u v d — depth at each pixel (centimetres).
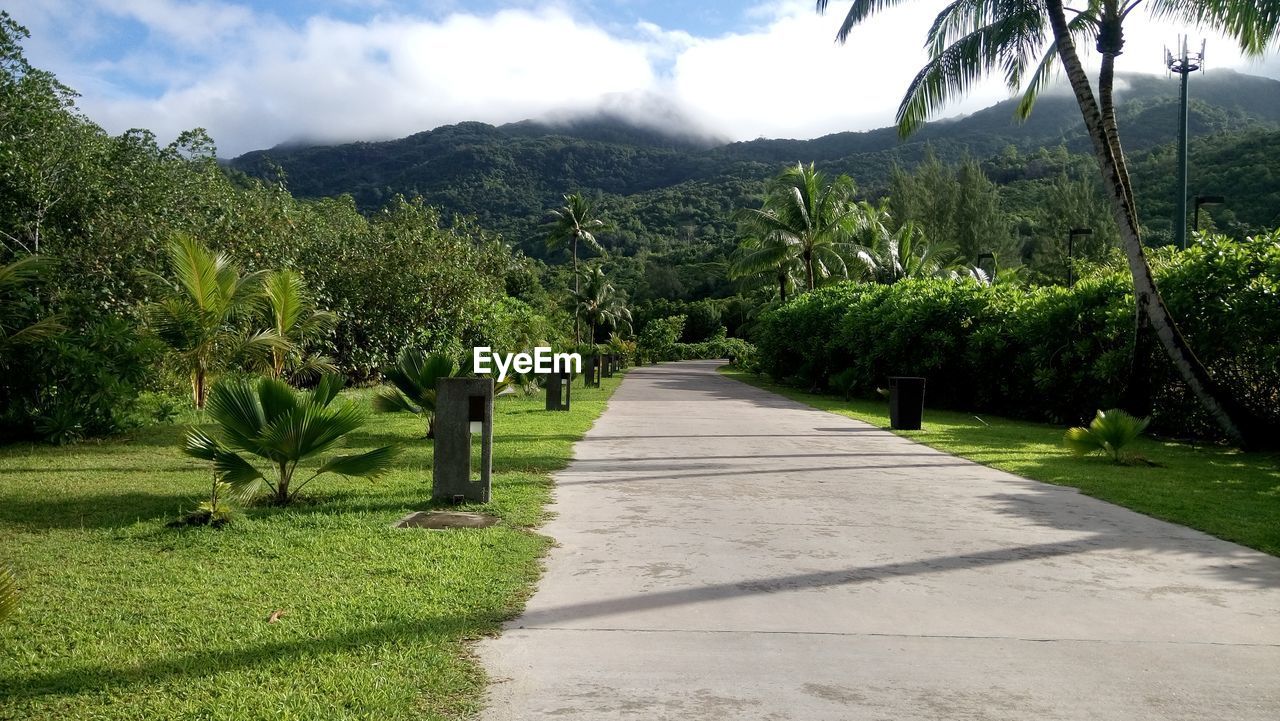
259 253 2159
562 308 6781
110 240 1772
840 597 480
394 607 446
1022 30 1553
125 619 428
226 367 1736
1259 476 973
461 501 736
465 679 355
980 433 1507
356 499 752
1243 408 1288
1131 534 653
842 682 358
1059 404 1797
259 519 661
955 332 2259
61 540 593
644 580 511
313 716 318
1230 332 1349
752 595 482
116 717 319
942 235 7006
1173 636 422
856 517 711
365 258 2552
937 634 420
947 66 1642
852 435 1434
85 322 1336
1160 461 1130
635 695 342
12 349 1171
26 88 1630
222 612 439
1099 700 344
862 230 4416
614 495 805
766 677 362
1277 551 593
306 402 717
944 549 598
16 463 975
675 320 8600
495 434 1336
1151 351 1427
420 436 1306
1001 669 375
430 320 2653
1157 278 1509
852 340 2656
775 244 3988
